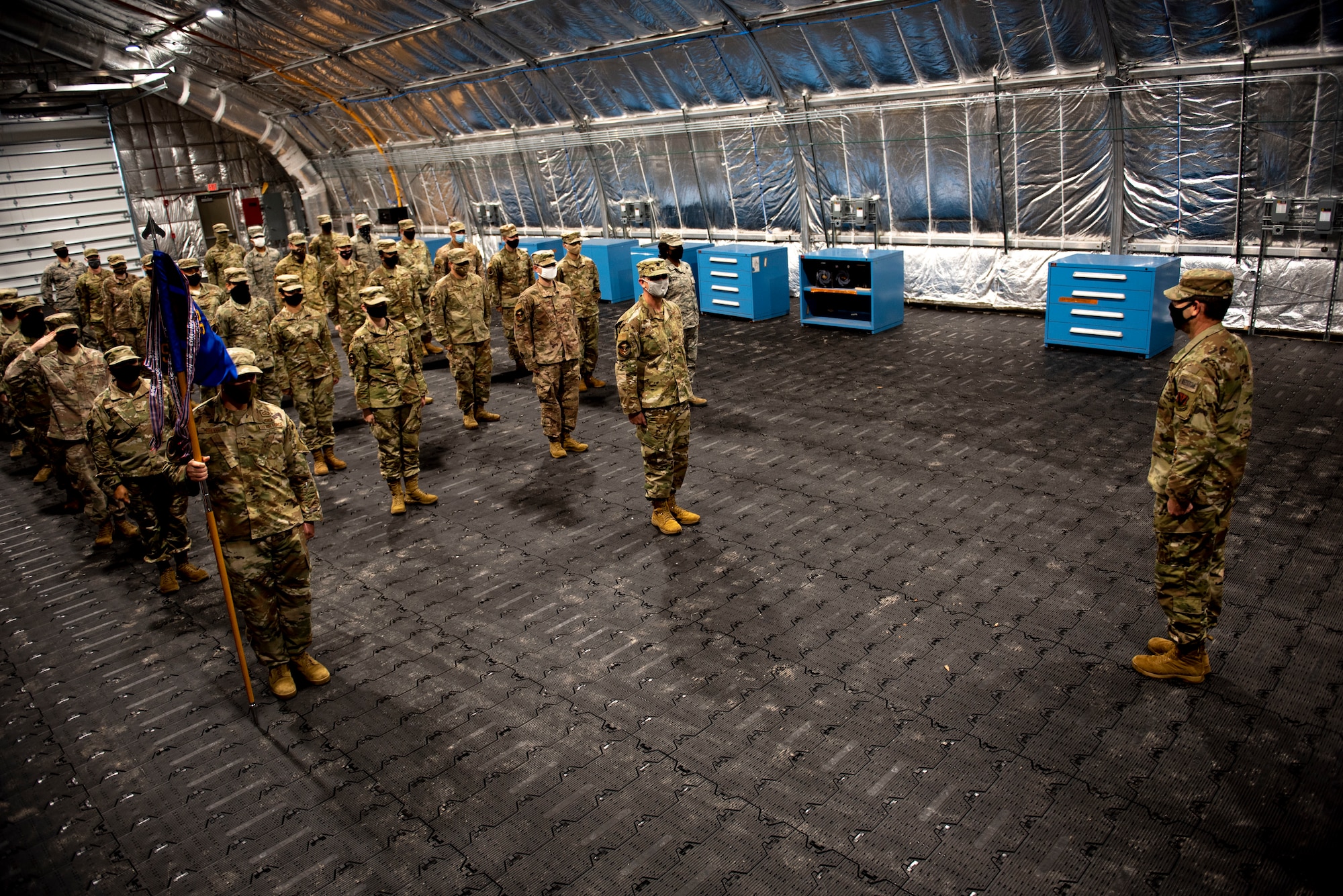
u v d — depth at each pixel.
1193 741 3.90
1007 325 11.50
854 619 5.13
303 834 3.83
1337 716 3.98
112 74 18.00
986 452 7.38
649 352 6.11
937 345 10.84
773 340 11.90
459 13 14.10
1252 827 3.41
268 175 24.17
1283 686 4.21
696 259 14.00
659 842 3.59
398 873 3.55
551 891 3.39
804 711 4.35
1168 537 4.13
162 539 6.32
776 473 7.37
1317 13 8.48
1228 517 4.07
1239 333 10.02
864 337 11.62
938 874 3.32
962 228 12.59
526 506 7.25
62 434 6.98
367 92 19.36
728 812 3.73
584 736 4.31
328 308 12.72
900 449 7.64
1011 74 10.95
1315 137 9.06
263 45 17.53
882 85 12.21
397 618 5.63
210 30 16.70
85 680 5.30
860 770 3.91
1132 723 4.05
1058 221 11.56
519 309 7.94
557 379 8.11
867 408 8.77
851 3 11.22
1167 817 3.49
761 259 12.92
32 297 8.24
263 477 4.59
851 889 3.28
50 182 19.50
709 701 4.50
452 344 9.12
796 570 5.75
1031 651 4.67
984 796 3.69
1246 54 9.12
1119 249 11.05
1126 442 7.35
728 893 3.30
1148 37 9.65
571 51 14.76
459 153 19.58
